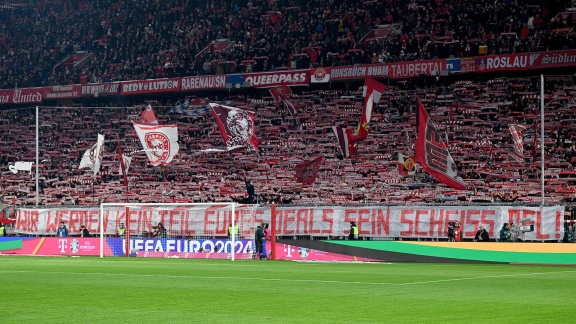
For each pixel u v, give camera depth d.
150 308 24.17
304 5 88.50
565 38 73.06
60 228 61.41
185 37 92.50
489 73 76.31
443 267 43.91
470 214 51.50
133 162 82.62
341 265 45.91
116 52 95.25
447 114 75.88
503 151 69.75
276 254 52.50
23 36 103.12
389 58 79.31
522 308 23.56
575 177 65.25
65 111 94.38
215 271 40.53
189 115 86.62
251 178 75.00
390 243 49.84
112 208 61.12
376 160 73.25
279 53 85.94
